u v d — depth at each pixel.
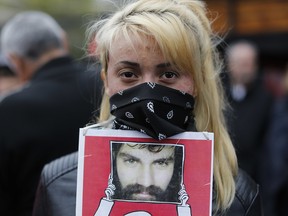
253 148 4.02
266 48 5.56
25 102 2.33
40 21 2.53
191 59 1.37
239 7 5.55
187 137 1.36
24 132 2.30
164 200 1.36
